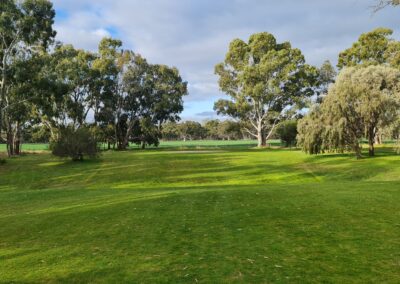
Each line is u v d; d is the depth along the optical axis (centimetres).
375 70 3584
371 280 529
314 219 923
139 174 3130
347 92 3444
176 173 3145
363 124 3612
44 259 690
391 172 2745
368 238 743
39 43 4316
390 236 756
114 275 583
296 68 6506
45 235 898
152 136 7956
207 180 2803
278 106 7125
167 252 692
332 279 536
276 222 902
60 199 1628
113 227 934
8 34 3838
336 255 641
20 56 4197
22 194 1909
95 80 6862
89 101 7175
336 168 3144
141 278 564
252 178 2831
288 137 6556
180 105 7812
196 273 575
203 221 946
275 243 724
